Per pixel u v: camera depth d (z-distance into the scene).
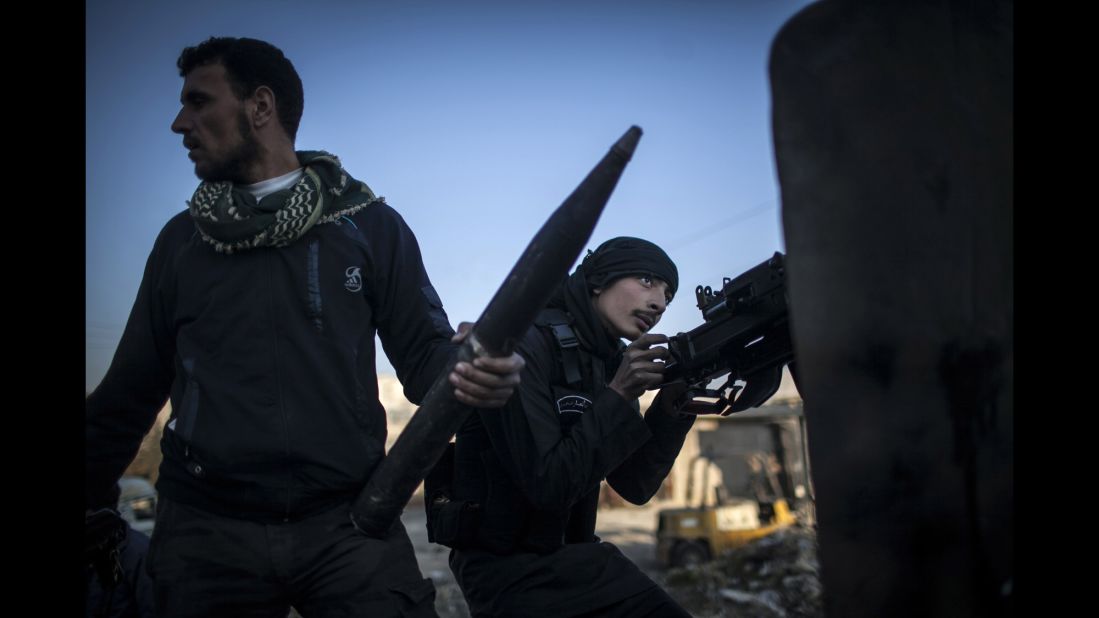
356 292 1.78
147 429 1.93
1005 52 1.24
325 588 1.69
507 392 1.53
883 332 1.14
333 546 1.70
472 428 1.93
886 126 1.17
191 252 1.76
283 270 1.73
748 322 1.74
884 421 1.12
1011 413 1.18
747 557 9.56
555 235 1.40
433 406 1.57
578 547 1.93
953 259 1.17
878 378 1.13
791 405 15.42
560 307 1.97
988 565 1.14
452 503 1.92
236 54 1.75
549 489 1.74
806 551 8.92
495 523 1.87
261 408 1.68
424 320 1.87
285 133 1.81
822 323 1.11
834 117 1.16
